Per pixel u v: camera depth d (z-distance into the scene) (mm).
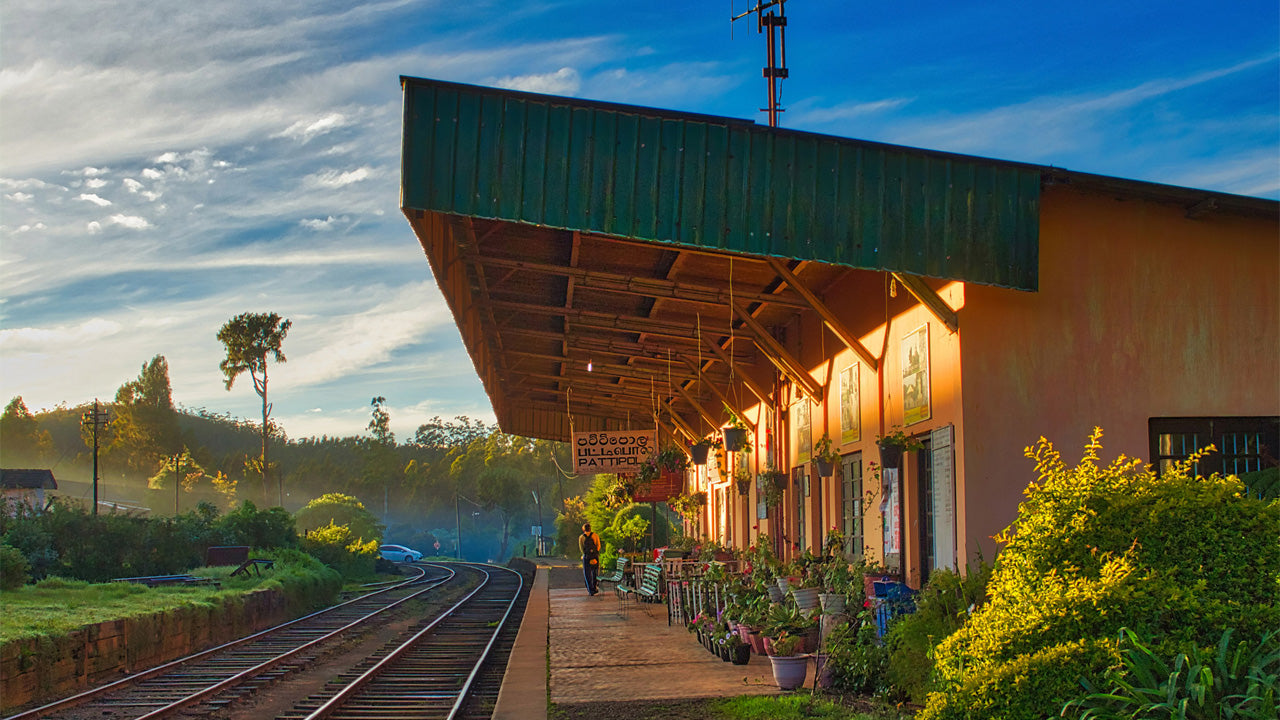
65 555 22250
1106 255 9516
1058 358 9383
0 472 55969
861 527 12945
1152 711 4645
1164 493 5512
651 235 9039
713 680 9688
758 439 19578
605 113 9156
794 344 16234
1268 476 8609
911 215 9125
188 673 12992
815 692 8367
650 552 25062
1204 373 9445
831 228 9062
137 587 17859
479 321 18359
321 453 172125
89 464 125125
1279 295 9555
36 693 10797
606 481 40094
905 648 7562
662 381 24734
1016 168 9211
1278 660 4754
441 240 11852
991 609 5602
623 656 11750
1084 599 5125
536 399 30938
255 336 81000
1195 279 9531
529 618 17375
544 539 71562
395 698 10891
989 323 9391
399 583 37875
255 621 19078
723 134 9164
